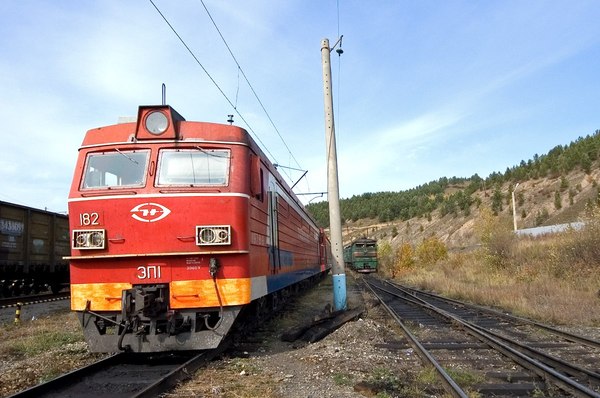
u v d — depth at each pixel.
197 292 7.49
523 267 24.95
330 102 14.55
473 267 31.89
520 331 11.46
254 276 8.41
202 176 7.94
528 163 148.62
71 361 7.98
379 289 27.83
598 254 20.67
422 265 44.50
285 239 12.98
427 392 6.20
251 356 8.34
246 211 8.01
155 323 7.43
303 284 22.73
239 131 8.46
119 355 7.84
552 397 5.84
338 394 6.05
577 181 110.44
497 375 6.98
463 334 11.02
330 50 14.75
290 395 6.00
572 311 13.44
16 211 18.03
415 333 11.18
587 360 8.24
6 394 6.20
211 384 6.36
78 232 7.62
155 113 8.11
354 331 10.48
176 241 7.58
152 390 5.65
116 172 7.99
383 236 142.25
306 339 9.85
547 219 97.88
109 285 7.48
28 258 18.66
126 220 7.62
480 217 36.38
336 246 14.15
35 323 12.55
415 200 168.50
